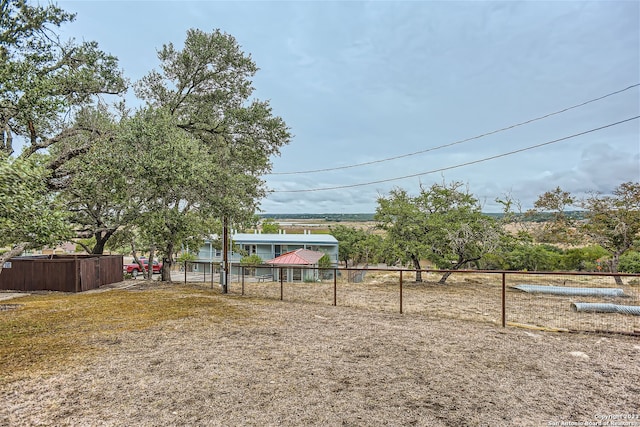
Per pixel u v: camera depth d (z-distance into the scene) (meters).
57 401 3.79
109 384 4.25
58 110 7.73
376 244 18.94
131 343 6.04
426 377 4.50
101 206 13.40
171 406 3.67
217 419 3.40
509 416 3.49
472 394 4.00
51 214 6.36
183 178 9.70
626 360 5.23
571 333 6.83
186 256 29.53
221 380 4.38
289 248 31.52
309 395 3.94
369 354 5.44
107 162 9.48
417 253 16.27
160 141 9.92
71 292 13.25
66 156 9.86
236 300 11.02
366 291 13.62
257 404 3.72
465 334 6.71
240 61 14.18
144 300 10.98
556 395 4.00
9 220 5.31
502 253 16.09
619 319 8.38
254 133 14.54
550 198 18.86
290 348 5.74
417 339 6.33
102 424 3.30
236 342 6.10
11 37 8.89
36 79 7.49
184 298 11.43
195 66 13.94
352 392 4.03
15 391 4.05
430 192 17.66
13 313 8.87
